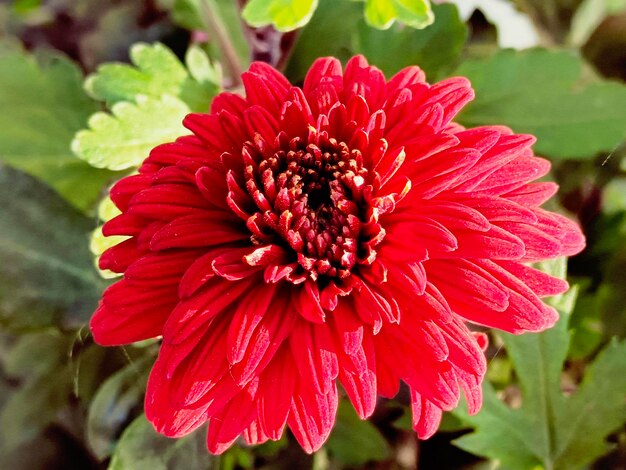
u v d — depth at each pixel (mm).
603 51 221
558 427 183
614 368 183
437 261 143
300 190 142
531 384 182
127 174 190
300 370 136
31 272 195
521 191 154
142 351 184
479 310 140
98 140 179
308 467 189
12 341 216
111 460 178
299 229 143
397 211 146
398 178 143
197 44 227
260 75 154
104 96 188
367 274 142
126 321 144
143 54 192
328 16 205
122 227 147
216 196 145
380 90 156
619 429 192
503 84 198
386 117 150
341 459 189
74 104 207
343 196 144
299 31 204
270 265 140
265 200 142
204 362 139
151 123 183
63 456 210
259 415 139
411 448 191
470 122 198
